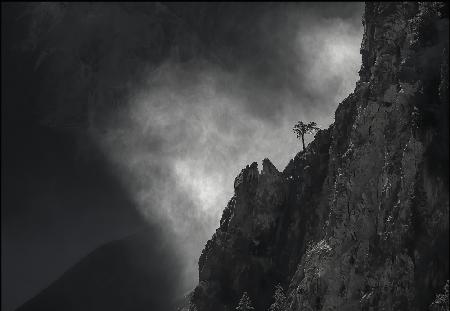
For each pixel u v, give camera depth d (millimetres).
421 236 122438
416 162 126438
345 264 134625
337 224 140125
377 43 146125
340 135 160750
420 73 133625
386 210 130500
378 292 126438
